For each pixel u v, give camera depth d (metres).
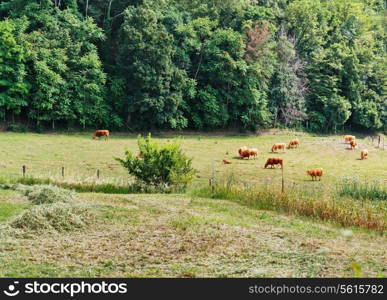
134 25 57.06
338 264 10.60
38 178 23.16
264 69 62.62
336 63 69.81
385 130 74.88
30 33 54.28
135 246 11.88
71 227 13.38
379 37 84.12
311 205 17.22
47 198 16.72
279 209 17.92
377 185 24.86
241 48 61.91
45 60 52.12
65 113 52.75
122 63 56.91
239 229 14.02
